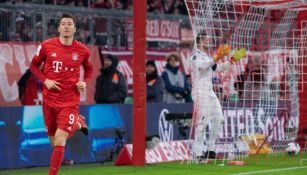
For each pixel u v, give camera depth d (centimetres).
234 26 3903
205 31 3400
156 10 5234
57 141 2422
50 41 2469
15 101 4019
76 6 4688
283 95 4228
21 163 3341
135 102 3425
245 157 3903
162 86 4347
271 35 4162
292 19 4106
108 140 3722
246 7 3847
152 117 3862
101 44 4600
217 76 3856
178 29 5031
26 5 4303
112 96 4116
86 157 3594
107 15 4675
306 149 4272
